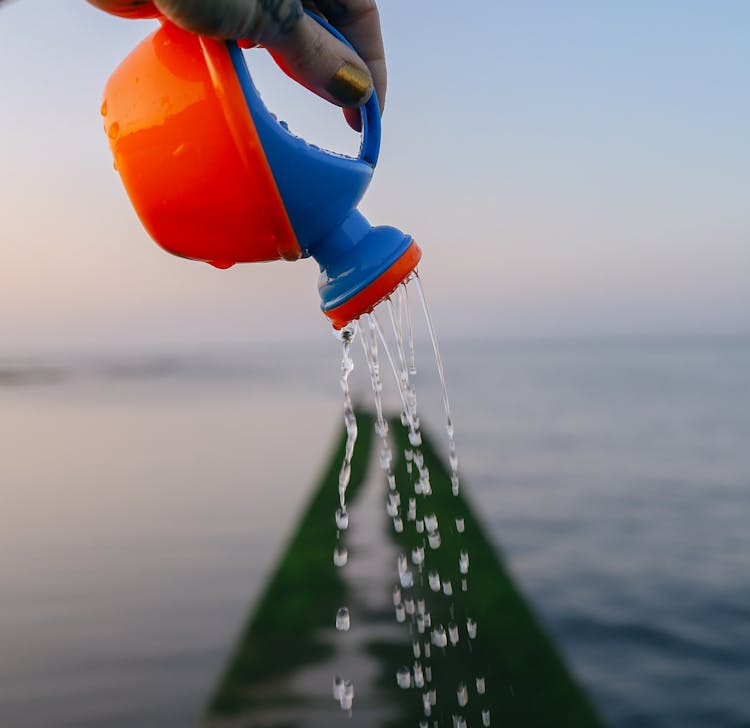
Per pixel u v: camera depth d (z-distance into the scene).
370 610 4.66
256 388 95.19
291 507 13.38
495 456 26.66
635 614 8.84
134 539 10.49
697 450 28.44
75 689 5.20
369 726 3.29
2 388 105.62
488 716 3.19
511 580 5.00
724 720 5.96
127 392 87.19
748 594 9.61
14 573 8.49
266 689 3.71
